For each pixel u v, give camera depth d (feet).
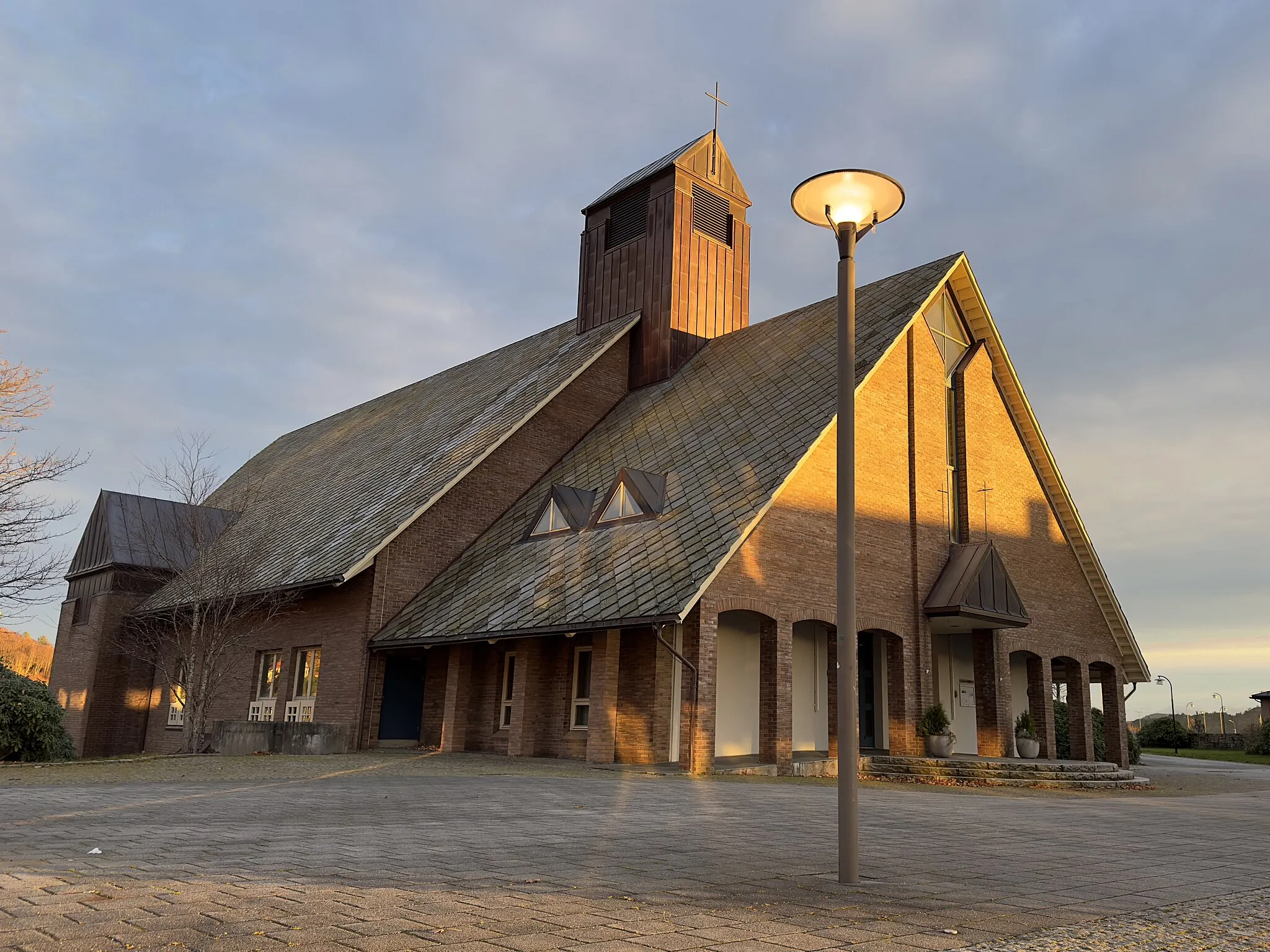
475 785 48.67
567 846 28.50
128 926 17.24
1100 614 95.55
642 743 66.03
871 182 28.30
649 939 17.34
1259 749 152.05
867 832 34.37
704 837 31.32
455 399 114.32
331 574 78.43
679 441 80.28
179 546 107.96
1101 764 73.31
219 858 24.81
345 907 19.10
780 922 19.31
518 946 16.46
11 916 17.93
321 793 43.39
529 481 90.94
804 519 68.59
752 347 90.94
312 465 126.72
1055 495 93.20
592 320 106.63
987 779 67.82
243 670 94.07
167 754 74.74
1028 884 24.95
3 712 66.18
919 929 19.21
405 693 83.20
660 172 101.76
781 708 64.85
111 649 106.63
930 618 77.15
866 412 76.28
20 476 72.64
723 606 62.28
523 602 69.97
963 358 88.53
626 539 70.28
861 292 88.48
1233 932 20.36
